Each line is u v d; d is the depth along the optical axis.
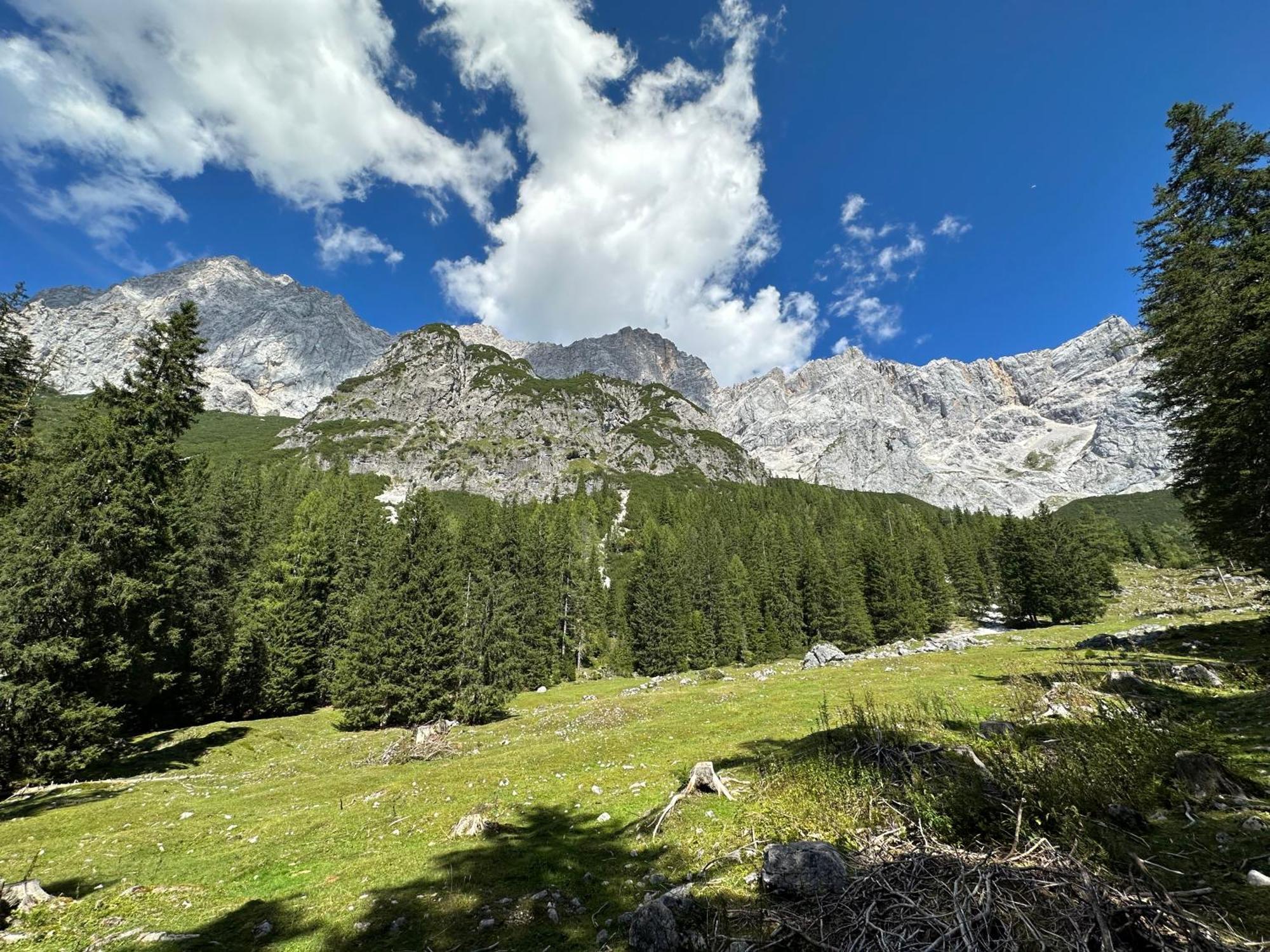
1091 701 14.79
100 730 24.91
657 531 129.25
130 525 26.86
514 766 19.38
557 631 79.94
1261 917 5.01
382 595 41.84
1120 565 123.69
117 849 13.91
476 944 7.05
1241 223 22.92
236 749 31.91
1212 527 26.08
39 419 29.42
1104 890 5.36
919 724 14.27
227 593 44.72
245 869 11.30
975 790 8.09
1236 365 20.75
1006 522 98.00
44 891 10.10
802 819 9.54
